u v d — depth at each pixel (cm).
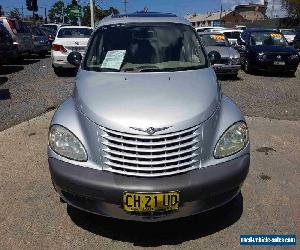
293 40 2525
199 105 308
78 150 303
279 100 848
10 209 363
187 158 289
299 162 473
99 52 420
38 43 1811
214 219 347
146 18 463
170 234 326
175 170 288
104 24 454
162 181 285
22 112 704
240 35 1477
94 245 312
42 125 617
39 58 1853
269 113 721
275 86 1043
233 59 1119
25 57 1850
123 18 467
